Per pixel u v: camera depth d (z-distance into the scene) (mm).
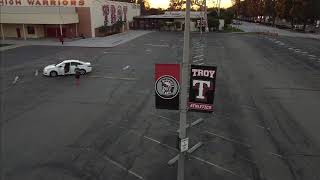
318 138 17297
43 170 13938
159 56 42906
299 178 13422
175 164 14383
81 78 30438
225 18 100188
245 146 16250
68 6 62688
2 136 17250
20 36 62562
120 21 79938
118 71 33375
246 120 19812
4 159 14836
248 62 39500
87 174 13633
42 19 58156
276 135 17641
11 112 21000
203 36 72938
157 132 17875
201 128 18453
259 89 26922
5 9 58344
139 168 14094
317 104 23062
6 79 29844
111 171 13867
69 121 19438
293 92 26094
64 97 24359
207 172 13750
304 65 38000
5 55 42969
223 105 22562
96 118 19953
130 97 24359
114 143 16469
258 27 113062
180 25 88375
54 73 31047
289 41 64938
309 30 92125
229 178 13344
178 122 19391
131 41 60219
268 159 14961
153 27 91875
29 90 26234
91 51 47062
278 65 37750
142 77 30766
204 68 10844
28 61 38688
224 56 43812
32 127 18484
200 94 11148
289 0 91438
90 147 16031
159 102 11305
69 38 62656
